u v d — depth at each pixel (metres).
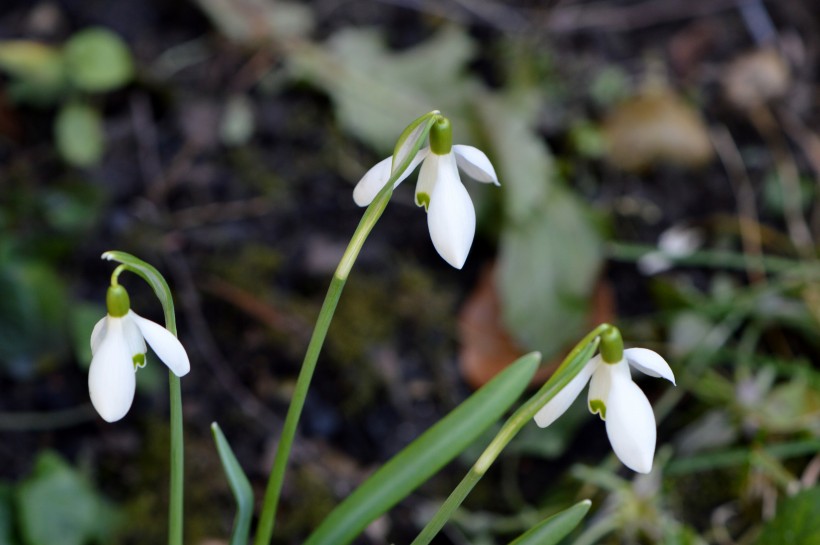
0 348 0.65
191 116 0.78
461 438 0.49
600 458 0.65
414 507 0.63
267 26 0.82
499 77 0.83
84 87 0.77
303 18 0.83
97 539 0.59
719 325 0.68
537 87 0.82
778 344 0.69
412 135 0.47
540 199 0.70
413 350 0.68
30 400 0.65
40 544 0.58
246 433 0.65
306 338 0.68
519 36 0.85
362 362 0.67
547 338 0.67
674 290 0.68
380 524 0.63
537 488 0.64
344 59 0.80
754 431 0.64
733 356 0.66
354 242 0.47
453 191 0.46
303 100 0.80
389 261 0.72
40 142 0.77
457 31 0.81
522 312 0.67
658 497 0.62
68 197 0.70
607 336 0.46
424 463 0.49
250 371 0.67
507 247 0.69
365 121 0.77
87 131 0.75
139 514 0.63
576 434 0.66
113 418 0.45
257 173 0.76
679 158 0.79
